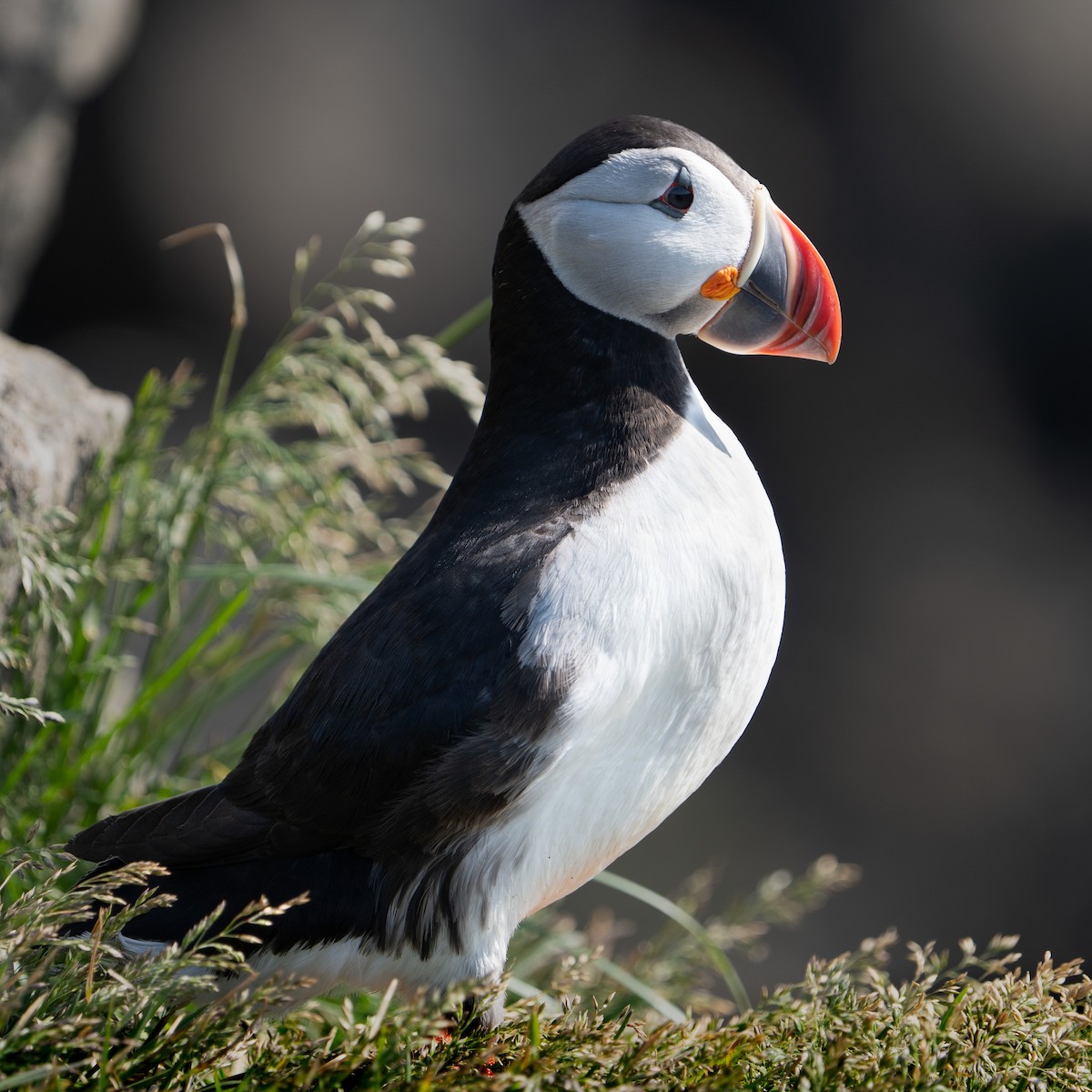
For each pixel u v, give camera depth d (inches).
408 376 329.4
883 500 749.9
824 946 584.7
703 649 211.6
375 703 204.5
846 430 765.9
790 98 794.8
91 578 279.1
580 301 222.1
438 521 228.2
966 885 635.5
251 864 210.1
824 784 664.4
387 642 207.5
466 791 200.8
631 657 203.5
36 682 289.6
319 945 209.0
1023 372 772.6
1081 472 752.3
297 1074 184.1
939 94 776.9
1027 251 773.9
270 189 804.0
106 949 188.9
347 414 315.6
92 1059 174.7
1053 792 652.1
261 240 807.7
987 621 703.7
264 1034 198.1
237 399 309.6
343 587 291.1
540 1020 197.9
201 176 811.4
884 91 784.3
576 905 541.0
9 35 508.4
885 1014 197.5
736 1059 193.5
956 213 778.8
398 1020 190.1
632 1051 192.4
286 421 315.3
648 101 802.2
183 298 831.7
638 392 221.5
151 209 818.8
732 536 215.9
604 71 804.0
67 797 277.9
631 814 218.2
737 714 224.7
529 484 218.2
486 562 207.9
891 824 657.0
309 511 309.3
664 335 227.8
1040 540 735.7
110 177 821.2
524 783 201.6
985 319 775.7
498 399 229.0
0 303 571.5
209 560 365.1
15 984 186.4
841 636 713.0
